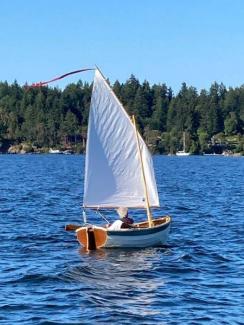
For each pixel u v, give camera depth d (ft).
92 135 134.10
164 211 216.74
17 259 125.59
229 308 92.12
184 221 187.52
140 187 137.80
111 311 90.27
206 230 168.04
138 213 212.02
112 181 136.15
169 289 102.27
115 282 106.63
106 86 134.51
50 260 124.26
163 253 131.13
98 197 135.44
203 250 135.74
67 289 101.91
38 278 108.68
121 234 133.08
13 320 86.22
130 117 138.62
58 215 201.16
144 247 136.26
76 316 88.07
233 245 143.95
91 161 134.31
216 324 85.15
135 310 90.84
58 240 148.15
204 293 99.96
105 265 119.14
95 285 104.53
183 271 115.14
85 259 124.67
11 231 162.81
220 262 123.75
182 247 139.33
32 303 93.91
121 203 136.77
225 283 106.52
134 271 114.52
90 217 198.70
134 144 137.18
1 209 214.48
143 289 102.12
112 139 135.64
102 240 132.87
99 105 134.31
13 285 104.32
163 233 139.33
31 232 161.17
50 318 87.10
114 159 135.95
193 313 89.76
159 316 88.33
